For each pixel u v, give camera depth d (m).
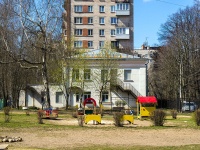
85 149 13.12
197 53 66.06
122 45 85.00
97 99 54.47
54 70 50.69
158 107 64.62
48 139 16.52
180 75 57.22
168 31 71.75
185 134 18.84
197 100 58.28
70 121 28.86
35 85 57.34
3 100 53.31
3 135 17.61
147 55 95.38
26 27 43.22
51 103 55.81
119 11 84.81
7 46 43.22
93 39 85.06
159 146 13.92
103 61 52.19
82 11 85.31
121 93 55.75
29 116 32.50
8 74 54.50
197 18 65.44
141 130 20.84
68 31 84.06
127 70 55.84
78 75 52.50
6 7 43.50
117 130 20.80
